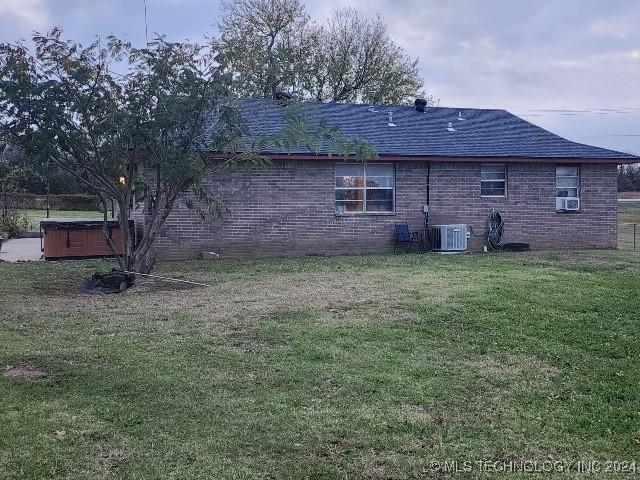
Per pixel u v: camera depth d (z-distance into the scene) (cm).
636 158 1839
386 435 437
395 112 2064
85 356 614
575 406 501
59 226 1476
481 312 829
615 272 1241
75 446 408
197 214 1535
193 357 616
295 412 474
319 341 680
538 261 1437
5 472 371
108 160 1031
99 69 983
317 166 1633
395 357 625
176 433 433
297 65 1309
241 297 947
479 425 459
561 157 1784
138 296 964
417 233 1720
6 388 514
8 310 850
